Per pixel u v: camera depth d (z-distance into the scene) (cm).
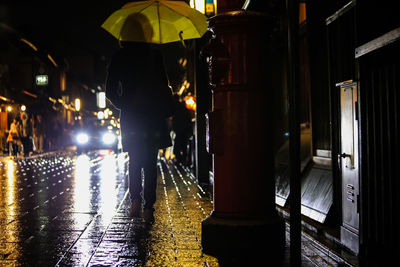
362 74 498
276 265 471
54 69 5059
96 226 662
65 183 1250
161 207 846
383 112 463
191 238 589
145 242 566
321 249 548
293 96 384
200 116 1260
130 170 672
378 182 475
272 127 517
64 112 5494
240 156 502
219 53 505
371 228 488
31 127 3341
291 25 384
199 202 912
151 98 650
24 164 2055
